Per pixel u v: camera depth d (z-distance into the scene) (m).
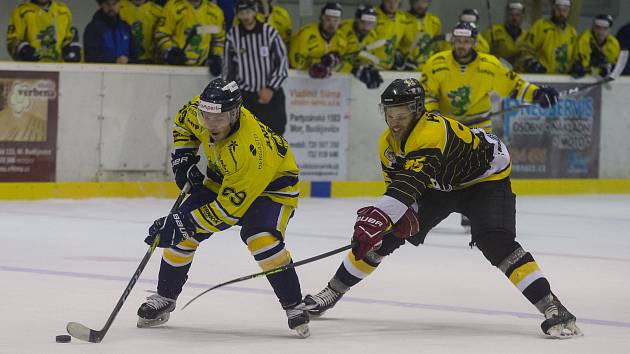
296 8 38.12
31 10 29.94
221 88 12.85
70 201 29.39
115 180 30.25
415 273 19.41
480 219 14.41
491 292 17.69
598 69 35.62
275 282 13.73
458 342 13.80
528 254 14.27
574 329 14.17
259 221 13.66
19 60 29.64
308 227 25.61
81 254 20.66
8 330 13.77
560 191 35.28
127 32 30.58
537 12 39.50
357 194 32.97
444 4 40.53
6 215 26.22
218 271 19.03
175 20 30.94
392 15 33.34
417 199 14.78
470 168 14.30
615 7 43.34
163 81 30.55
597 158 35.88
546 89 23.72
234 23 30.67
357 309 15.98
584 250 23.25
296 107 32.00
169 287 14.22
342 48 32.22
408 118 13.58
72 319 14.62
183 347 13.09
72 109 29.62
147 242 13.52
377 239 13.40
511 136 34.47
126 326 14.30
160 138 30.67
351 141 32.81
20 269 18.77
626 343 13.91
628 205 32.69
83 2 35.97
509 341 13.89
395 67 33.91
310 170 32.38
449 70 24.23
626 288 18.58
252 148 13.05
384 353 13.05
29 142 29.23
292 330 14.16
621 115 36.12
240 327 14.42
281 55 29.52
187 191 14.15
